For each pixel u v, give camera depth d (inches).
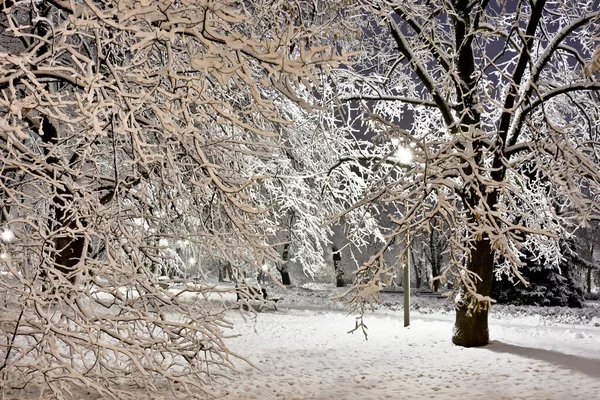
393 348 525.3
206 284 322.7
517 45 594.9
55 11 417.7
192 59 170.7
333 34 360.5
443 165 385.4
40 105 169.3
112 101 178.5
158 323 275.7
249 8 335.0
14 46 467.2
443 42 577.3
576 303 1087.0
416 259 1545.3
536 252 1062.4
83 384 263.6
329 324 688.4
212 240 290.0
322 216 694.5
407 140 387.9
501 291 1107.9
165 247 309.7
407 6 500.1
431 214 359.6
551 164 461.4
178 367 407.5
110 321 259.1
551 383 379.9
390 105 664.4
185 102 186.4
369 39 590.9
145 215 309.9
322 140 633.6
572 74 594.6
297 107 602.5
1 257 228.2
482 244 514.0
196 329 280.5
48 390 307.1
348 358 476.7
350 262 1421.0
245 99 396.2
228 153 331.3
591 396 346.9
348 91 629.3
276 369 426.0
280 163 585.0
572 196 450.9
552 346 516.1
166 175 287.1
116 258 251.4
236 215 273.3
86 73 173.3
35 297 231.8
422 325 668.1
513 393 357.1
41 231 238.5
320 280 1596.9
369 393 358.9
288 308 930.7
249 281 319.3
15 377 295.7
